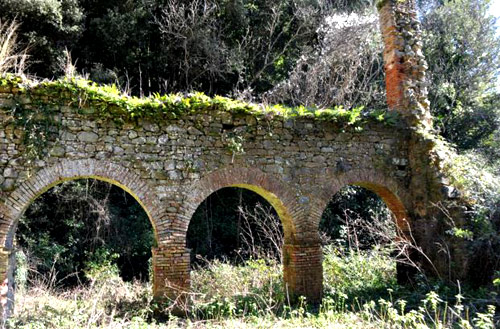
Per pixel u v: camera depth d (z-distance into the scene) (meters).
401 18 10.14
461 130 18.16
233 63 15.23
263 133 8.31
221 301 8.37
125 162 7.30
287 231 8.70
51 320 6.92
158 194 7.45
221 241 14.69
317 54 16.22
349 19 16.36
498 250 7.86
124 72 14.66
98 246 12.75
